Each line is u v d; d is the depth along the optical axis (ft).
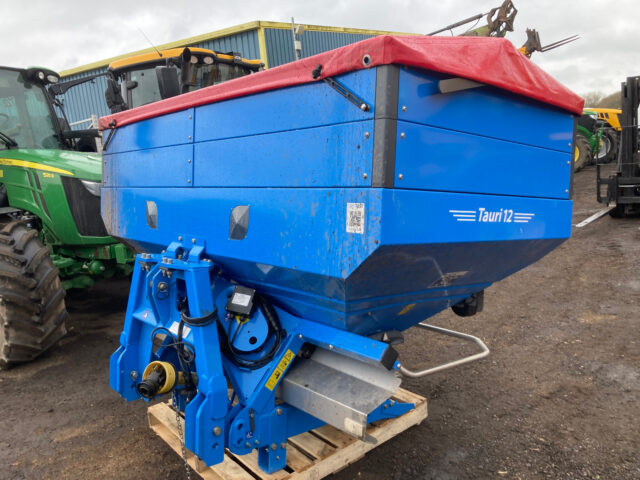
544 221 7.11
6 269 11.21
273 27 39.63
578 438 8.66
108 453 8.59
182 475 7.93
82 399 10.61
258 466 7.07
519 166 6.56
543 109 6.81
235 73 17.60
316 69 5.45
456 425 9.27
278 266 6.24
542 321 14.39
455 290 7.29
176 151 8.09
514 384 10.81
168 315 7.82
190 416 6.44
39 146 15.57
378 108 4.90
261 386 6.55
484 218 6.08
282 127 6.05
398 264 5.51
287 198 6.03
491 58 5.78
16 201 14.33
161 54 16.71
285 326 7.09
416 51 4.89
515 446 8.52
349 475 7.81
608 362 11.47
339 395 6.15
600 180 25.73
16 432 9.29
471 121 5.79
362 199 5.08
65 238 13.82
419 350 12.94
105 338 14.35
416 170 5.20
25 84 15.47
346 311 6.08
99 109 47.42
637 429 8.82
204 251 7.54
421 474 7.82
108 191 10.43
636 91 24.35
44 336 11.90
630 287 16.16
